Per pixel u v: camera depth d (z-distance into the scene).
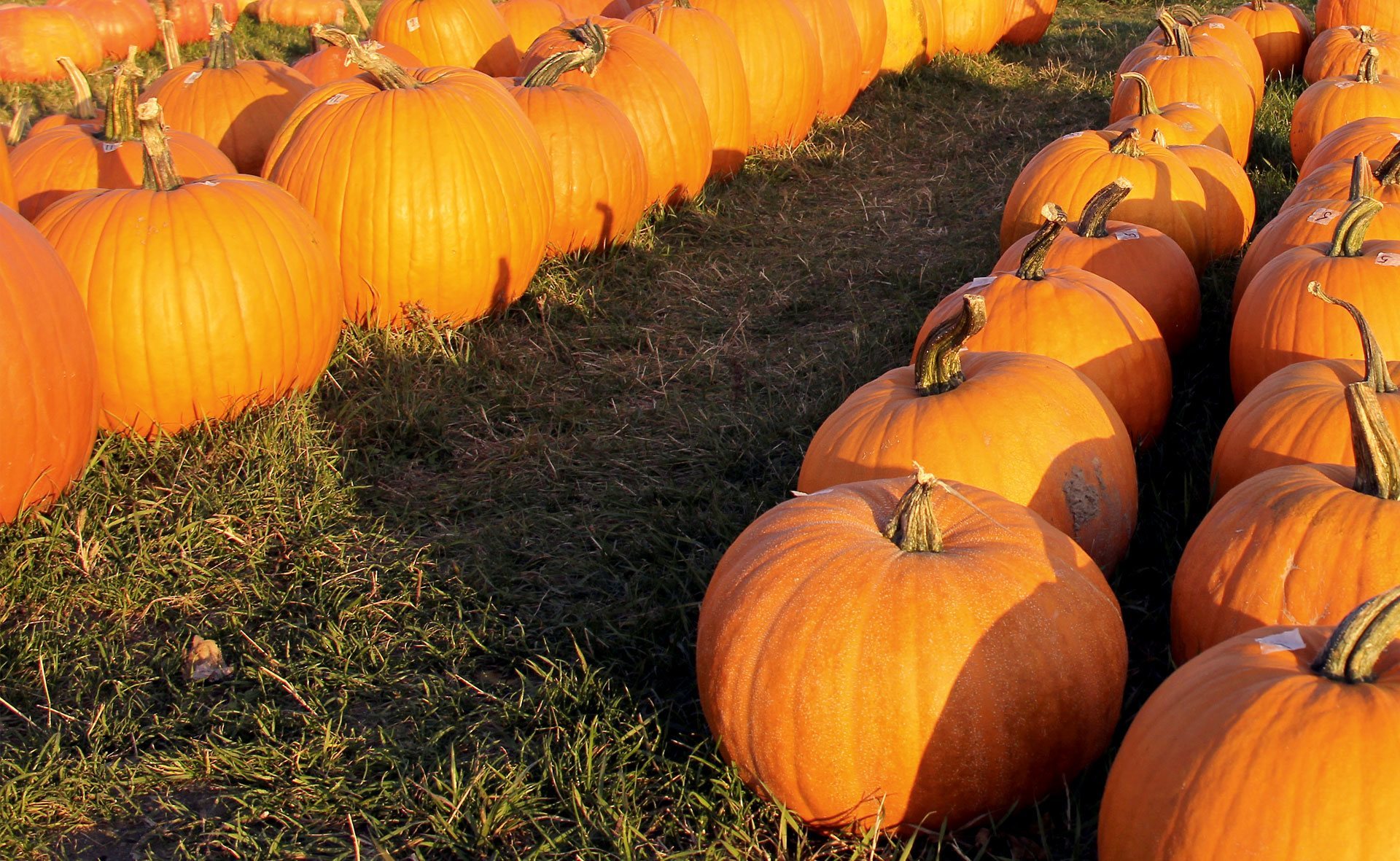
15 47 12.38
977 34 11.32
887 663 2.42
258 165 6.46
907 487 2.86
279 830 2.79
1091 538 3.27
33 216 4.90
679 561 3.74
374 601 3.59
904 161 8.37
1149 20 13.48
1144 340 3.97
